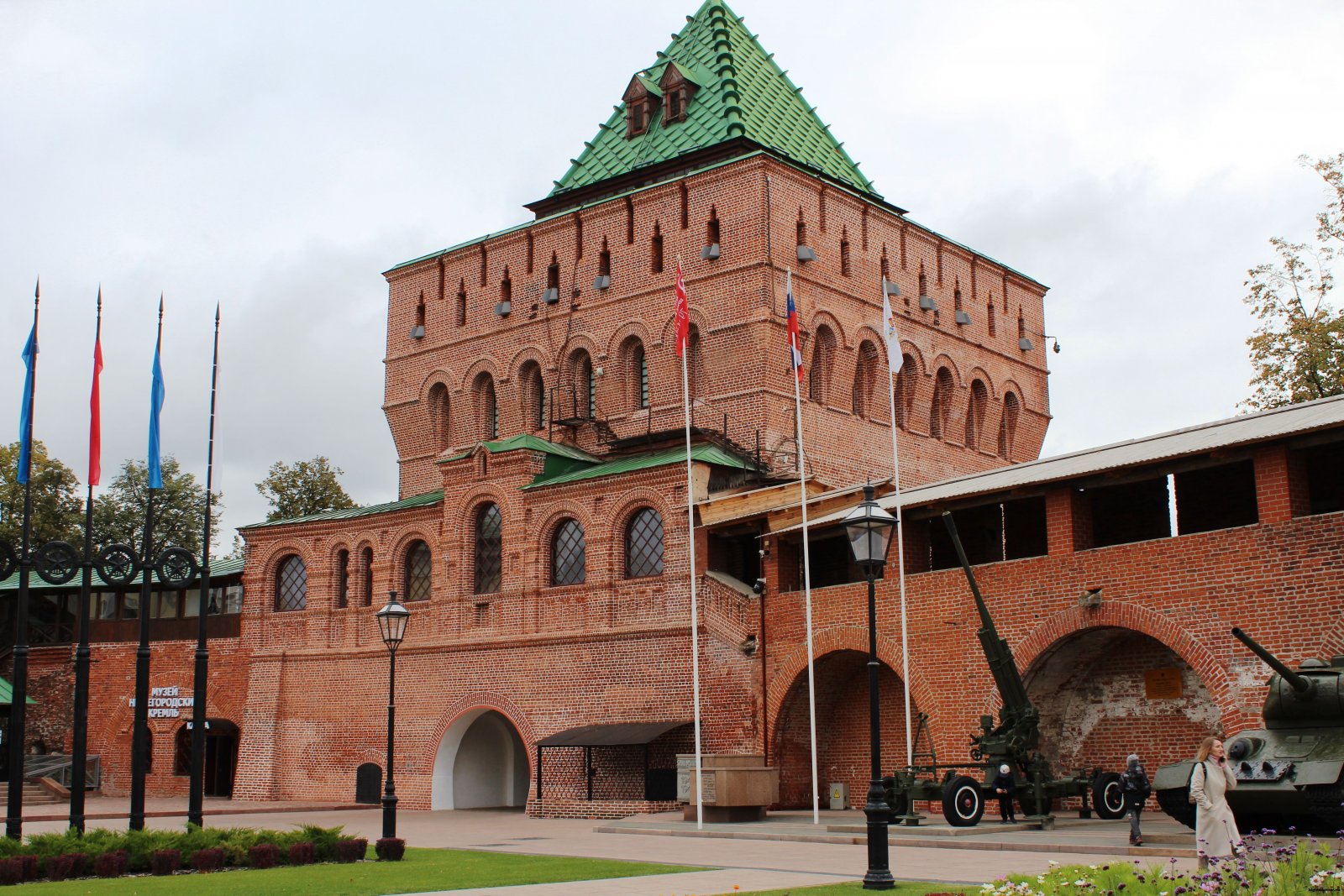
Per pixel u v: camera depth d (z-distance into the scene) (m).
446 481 49.34
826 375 48.78
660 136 55.09
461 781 48.41
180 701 55.72
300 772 51.69
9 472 72.94
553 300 52.62
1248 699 28.30
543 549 46.25
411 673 49.25
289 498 80.06
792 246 47.91
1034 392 58.94
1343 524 27.19
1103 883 15.93
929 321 53.44
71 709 58.91
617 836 33.62
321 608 52.53
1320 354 46.88
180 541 83.50
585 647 44.25
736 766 35.38
